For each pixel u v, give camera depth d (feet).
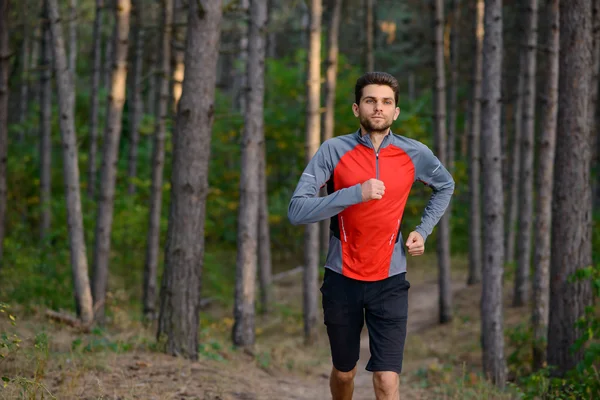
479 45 48.06
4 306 12.34
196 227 20.24
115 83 29.50
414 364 29.50
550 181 29.50
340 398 11.19
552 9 28.94
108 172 29.89
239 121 59.36
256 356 25.90
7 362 15.15
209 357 22.02
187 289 20.21
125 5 29.04
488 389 21.91
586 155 19.84
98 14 52.75
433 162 10.38
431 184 10.57
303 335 37.81
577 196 19.85
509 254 52.95
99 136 65.72
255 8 30.60
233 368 21.44
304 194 9.73
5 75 28.96
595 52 20.56
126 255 44.55
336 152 10.13
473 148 49.80
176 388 16.43
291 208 9.62
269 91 59.72
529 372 26.37
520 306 39.86
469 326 38.55
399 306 10.30
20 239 41.37
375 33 85.61
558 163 20.13
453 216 68.90
